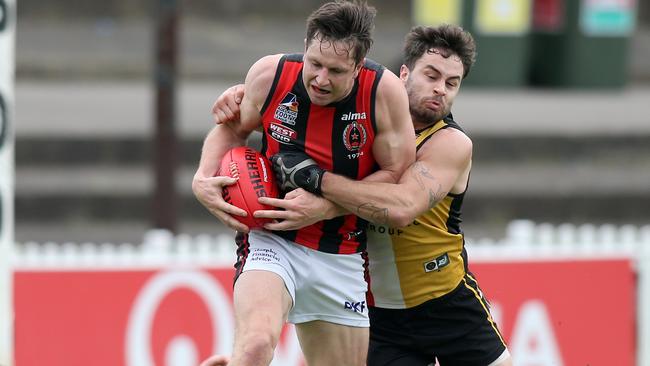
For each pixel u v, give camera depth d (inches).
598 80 2085.4
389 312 681.6
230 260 987.3
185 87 1973.4
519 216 1558.8
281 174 609.9
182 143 1556.3
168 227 1180.5
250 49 2233.0
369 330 688.4
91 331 961.5
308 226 630.5
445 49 617.3
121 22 2389.3
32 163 1567.4
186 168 1549.0
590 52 2073.1
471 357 686.5
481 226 1534.2
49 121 1643.7
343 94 584.1
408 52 631.2
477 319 683.4
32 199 1460.4
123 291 968.3
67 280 959.0
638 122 1791.3
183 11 2429.9
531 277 1010.7
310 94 580.1
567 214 1581.0
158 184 1176.8
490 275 1003.9
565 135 1706.4
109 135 1584.6
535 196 1563.7
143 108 1787.6
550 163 1702.8
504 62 2015.3
